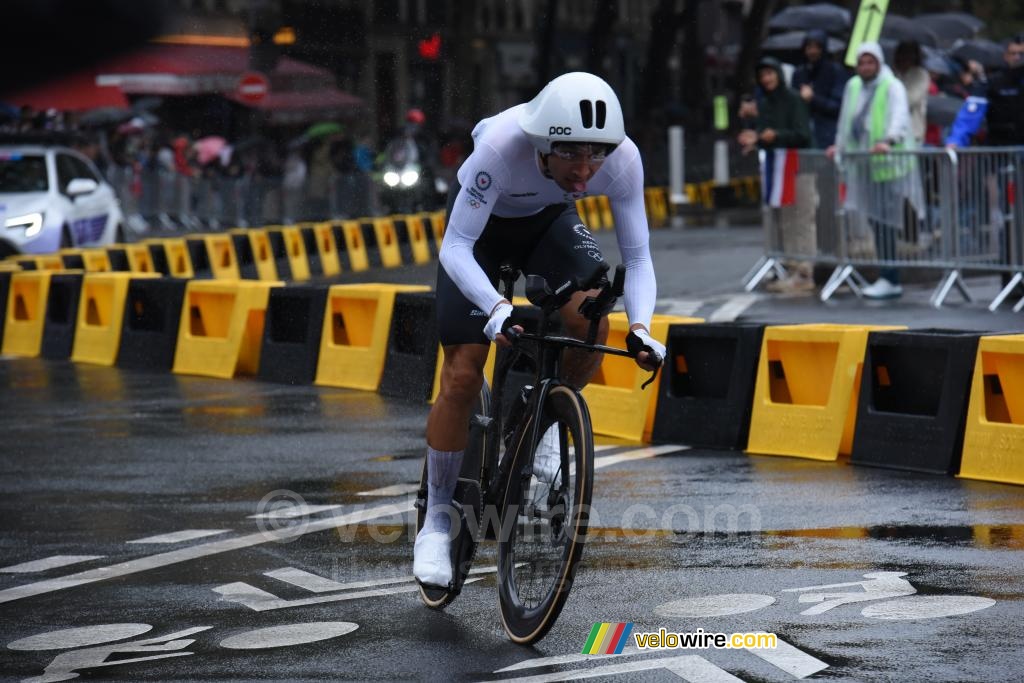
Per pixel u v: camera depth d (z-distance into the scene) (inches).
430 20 7559.1
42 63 5644.7
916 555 845.8
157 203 4665.4
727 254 3159.5
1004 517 943.0
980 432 1080.8
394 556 886.4
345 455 1223.5
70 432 1365.7
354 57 7130.9
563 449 690.8
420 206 4301.2
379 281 2989.7
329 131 4891.7
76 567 880.9
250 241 3048.7
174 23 6008.9
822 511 973.2
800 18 3799.2
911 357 1131.9
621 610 749.3
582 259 734.5
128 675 669.9
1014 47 1945.1
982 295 2116.1
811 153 2169.0
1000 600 746.8
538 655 682.2
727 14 5531.5
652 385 1285.7
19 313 2074.3
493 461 740.0
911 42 2202.3
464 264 704.4
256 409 1481.3
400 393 1545.3
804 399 1208.8
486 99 7839.6
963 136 2005.4
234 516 1008.2
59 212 2930.6
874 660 655.1
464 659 679.1
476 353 734.5
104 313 1927.9
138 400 1560.0
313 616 760.3
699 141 5880.9
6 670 683.4
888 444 1134.4
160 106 5935.0
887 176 2043.6
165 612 776.9
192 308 1808.6
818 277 2362.2
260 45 6254.9
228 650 703.7
